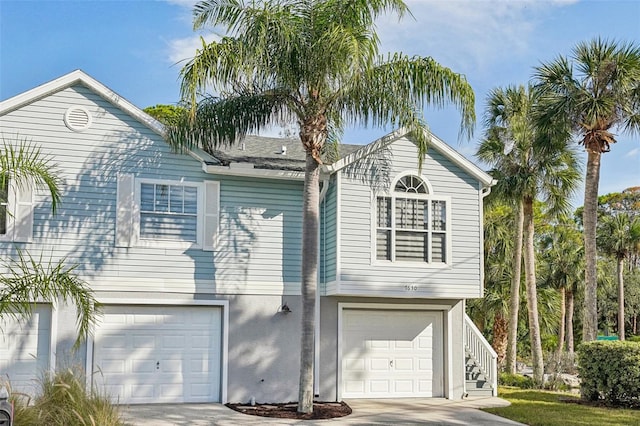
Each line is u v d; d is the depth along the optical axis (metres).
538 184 24.08
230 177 17.53
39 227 15.77
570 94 19.73
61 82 16.11
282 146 20.39
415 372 18.72
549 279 39.53
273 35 14.77
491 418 15.45
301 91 15.70
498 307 31.50
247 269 17.38
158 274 16.61
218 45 14.80
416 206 18.02
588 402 18.00
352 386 18.20
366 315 18.53
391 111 15.88
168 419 14.41
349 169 17.56
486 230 31.86
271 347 17.33
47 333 15.70
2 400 8.62
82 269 15.98
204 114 16.20
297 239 17.89
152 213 16.77
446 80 15.66
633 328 52.84
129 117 16.80
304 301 15.51
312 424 14.29
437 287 17.80
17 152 15.70
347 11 15.62
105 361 16.14
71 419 10.96
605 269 48.53
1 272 15.33
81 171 16.25
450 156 18.28
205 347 16.98
